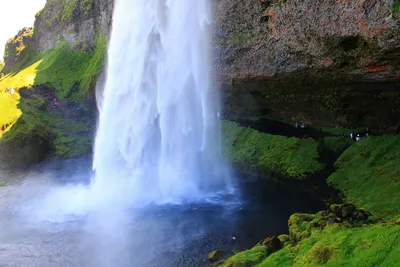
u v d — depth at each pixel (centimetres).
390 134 2091
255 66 2320
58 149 3538
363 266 887
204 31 2527
